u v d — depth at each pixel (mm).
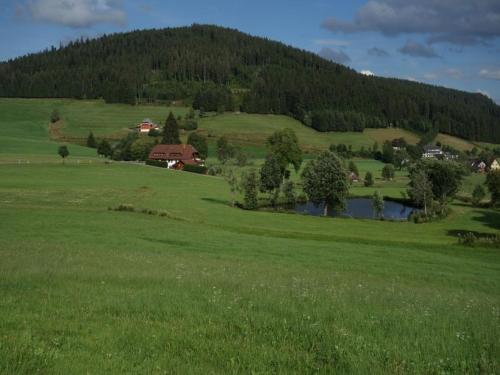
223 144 186875
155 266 26234
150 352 9812
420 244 59656
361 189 136875
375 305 15484
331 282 24844
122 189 104688
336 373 9031
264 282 21156
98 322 11867
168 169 152375
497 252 55312
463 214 100750
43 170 127750
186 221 67188
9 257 27062
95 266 24469
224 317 12617
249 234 59875
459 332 11898
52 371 8469
